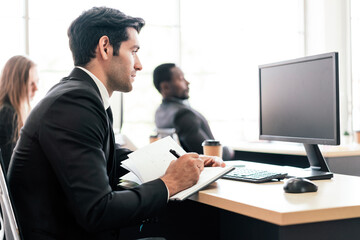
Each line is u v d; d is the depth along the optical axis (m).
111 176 1.32
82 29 1.34
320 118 1.59
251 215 1.06
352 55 5.61
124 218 1.11
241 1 5.24
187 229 1.83
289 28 5.57
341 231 1.07
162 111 3.01
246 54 5.27
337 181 1.48
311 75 1.63
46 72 4.30
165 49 4.92
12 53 4.19
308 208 1.02
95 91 1.22
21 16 4.22
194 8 5.02
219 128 5.12
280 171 1.63
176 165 1.29
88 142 1.11
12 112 2.52
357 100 5.60
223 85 5.14
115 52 1.36
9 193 0.98
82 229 1.18
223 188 1.33
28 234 1.13
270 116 1.87
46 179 1.14
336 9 5.52
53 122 1.11
